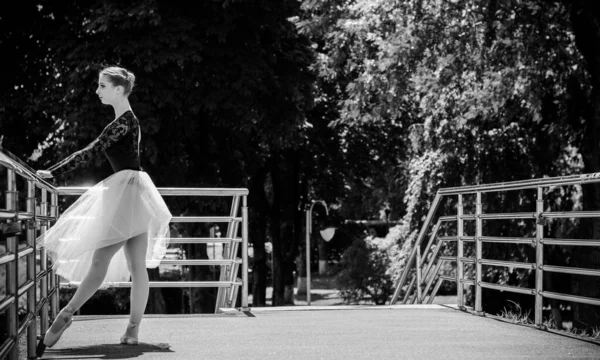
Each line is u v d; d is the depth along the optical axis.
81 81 18.33
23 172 4.94
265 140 21.14
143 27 18.22
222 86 19.03
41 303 6.43
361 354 6.14
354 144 29.83
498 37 17.55
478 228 9.41
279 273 28.81
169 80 18.44
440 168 22.75
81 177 19.53
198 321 8.30
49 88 19.17
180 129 19.98
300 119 20.62
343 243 40.84
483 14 17.11
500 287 8.73
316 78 21.42
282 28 19.95
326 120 27.89
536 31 17.06
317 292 48.00
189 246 21.83
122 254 6.76
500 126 21.31
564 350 6.44
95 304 22.41
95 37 18.66
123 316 8.62
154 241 6.55
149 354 6.07
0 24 19.78
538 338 7.15
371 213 52.66
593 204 17.38
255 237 28.09
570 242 7.42
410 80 19.59
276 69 20.77
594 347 6.62
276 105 20.48
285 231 31.44
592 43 16.98
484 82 19.09
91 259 6.33
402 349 6.42
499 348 6.52
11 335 4.92
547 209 21.73
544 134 21.00
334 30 20.17
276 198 28.48
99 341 6.81
